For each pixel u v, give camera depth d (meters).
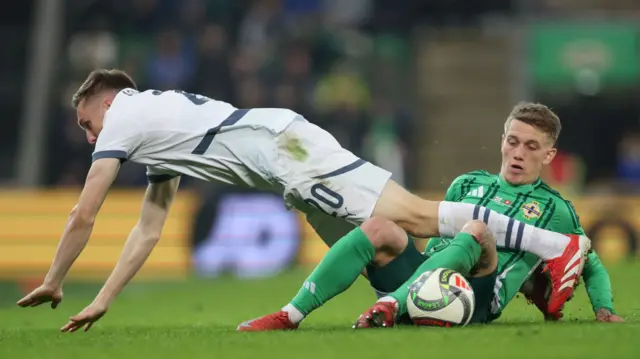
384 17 60.72
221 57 54.59
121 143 17.59
